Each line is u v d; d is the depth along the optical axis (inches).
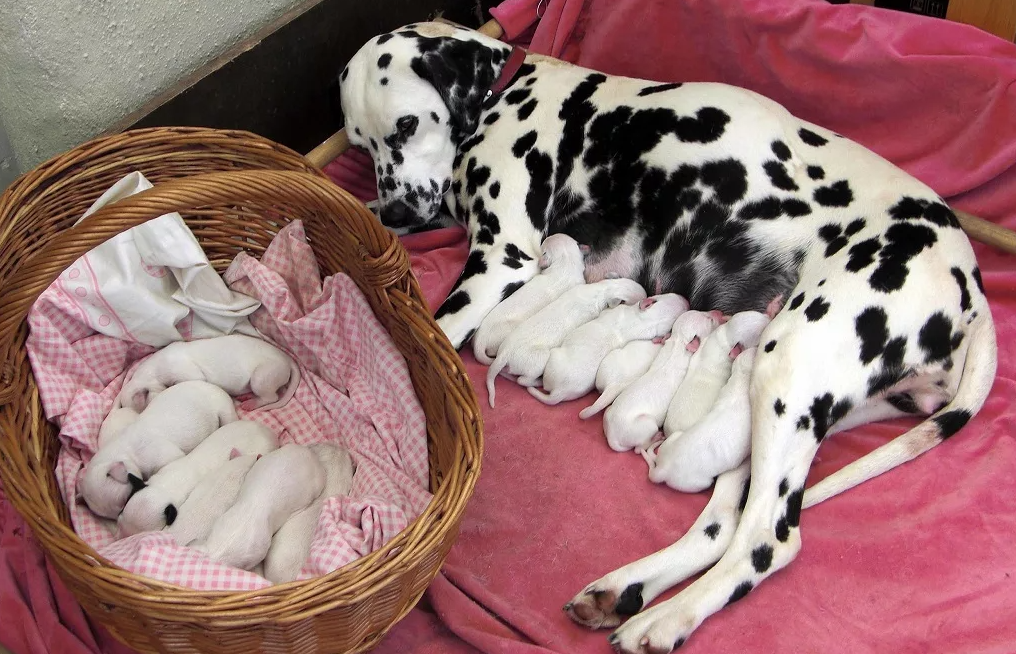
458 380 54.9
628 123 64.4
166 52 65.7
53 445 58.6
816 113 68.9
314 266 62.5
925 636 55.2
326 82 72.6
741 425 57.5
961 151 65.8
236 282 63.1
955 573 56.8
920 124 66.6
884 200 59.6
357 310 60.2
